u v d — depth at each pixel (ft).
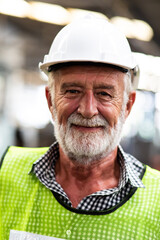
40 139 28.04
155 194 5.25
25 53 24.31
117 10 17.93
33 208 5.39
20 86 27.32
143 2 17.76
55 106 5.45
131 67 5.20
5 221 5.55
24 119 28.27
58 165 5.92
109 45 5.12
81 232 4.99
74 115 5.11
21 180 5.69
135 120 30.07
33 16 18.20
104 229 4.96
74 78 5.01
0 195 5.75
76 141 5.10
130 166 5.58
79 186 5.55
